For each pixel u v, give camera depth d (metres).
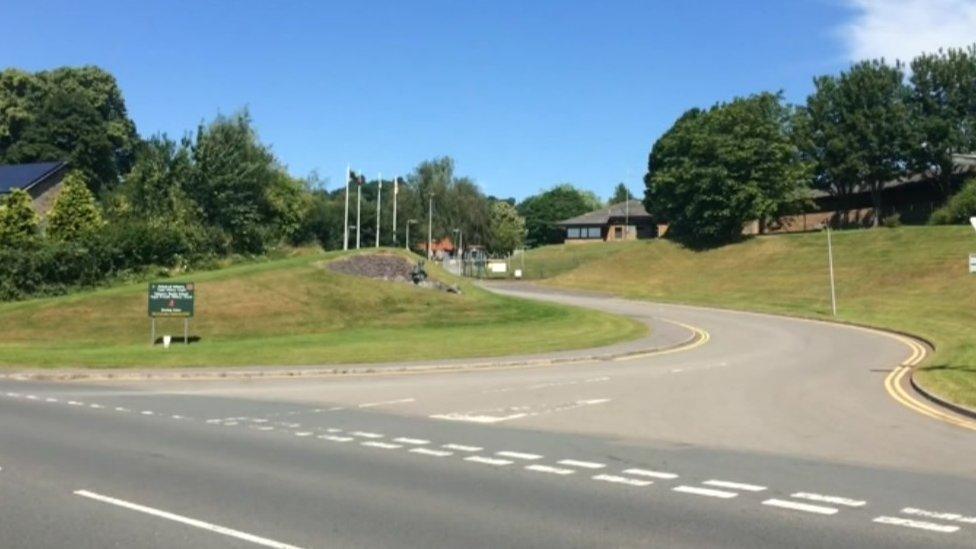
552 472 10.61
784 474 10.47
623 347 31.27
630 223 118.44
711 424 14.61
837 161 81.69
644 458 11.52
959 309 46.59
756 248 76.62
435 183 119.31
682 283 72.06
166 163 61.84
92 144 95.50
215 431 13.80
